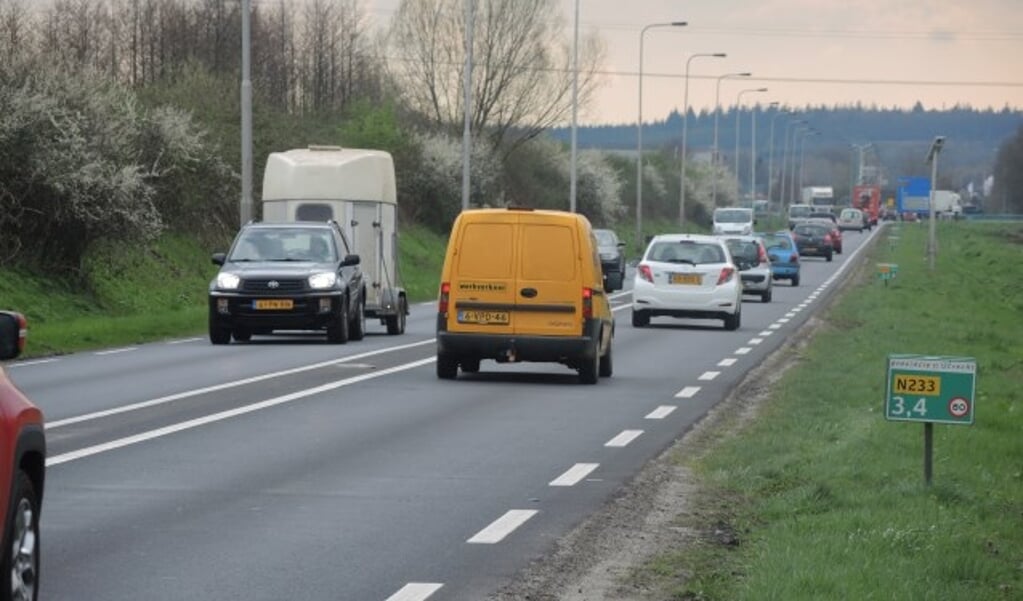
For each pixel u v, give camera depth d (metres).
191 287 84.31
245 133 72.19
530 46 151.50
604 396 40.31
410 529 21.48
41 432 15.23
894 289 102.88
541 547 20.31
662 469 27.53
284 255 59.41
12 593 14.42
